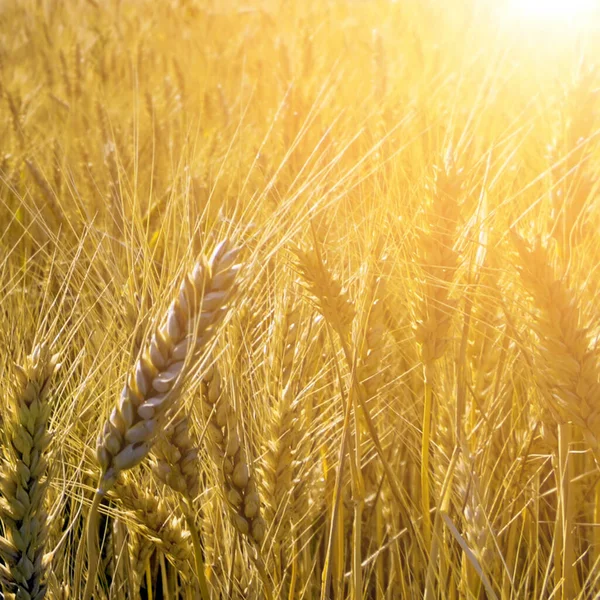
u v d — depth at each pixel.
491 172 0.87
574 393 0.74
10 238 1.04
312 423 0.80
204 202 0.86
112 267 0.78
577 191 0.79
